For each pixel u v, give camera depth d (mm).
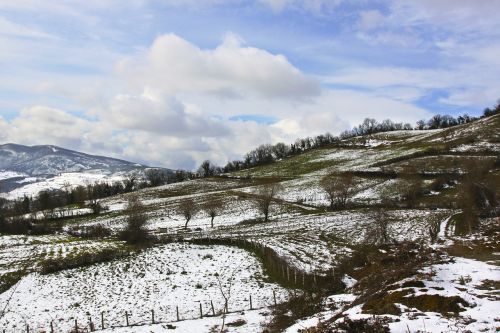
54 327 33344
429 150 125438
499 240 31531
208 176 178500
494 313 15156
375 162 139625
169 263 50312
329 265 43281
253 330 23531
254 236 64625
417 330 13875
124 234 69375
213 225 85062
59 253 58500
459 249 30344
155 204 115875
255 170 170250
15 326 34000
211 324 26969
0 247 64375
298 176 141875
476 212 59781
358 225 67750
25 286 44625
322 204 96125
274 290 38062
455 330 13547
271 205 100000
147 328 27906
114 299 39500
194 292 39906
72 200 138500
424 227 59281
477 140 130500
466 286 19469
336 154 175375
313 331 16188
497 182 80125
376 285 23891
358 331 14773
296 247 53969
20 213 110875
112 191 170750
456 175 95062
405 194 90188
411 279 21109
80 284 44438
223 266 48031
